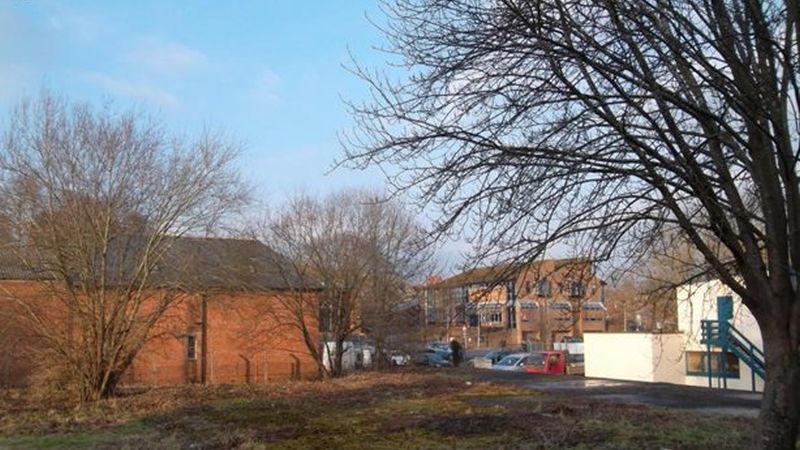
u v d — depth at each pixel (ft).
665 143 20.49
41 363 81.10
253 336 112.06
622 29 20.22
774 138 20.35
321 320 113.70
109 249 83.41
